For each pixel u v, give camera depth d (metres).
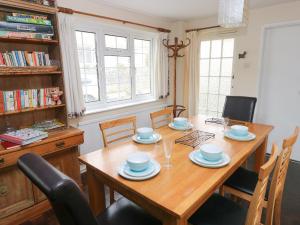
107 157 1.54
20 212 1.98
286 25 3.05
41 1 2.00
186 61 4.01
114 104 3.46
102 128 1.92
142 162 1.27
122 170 1.30
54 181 0.68
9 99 1.96
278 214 1.70
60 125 2.34
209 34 3.79
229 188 1.69
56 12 2.11
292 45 3.09
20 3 1.87
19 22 1.91
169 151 1.41
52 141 2.04
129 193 1.27
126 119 2.14
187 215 1.00
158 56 3.88
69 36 2.55
